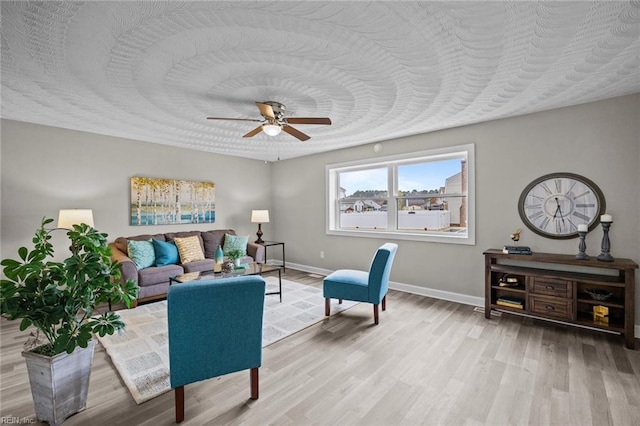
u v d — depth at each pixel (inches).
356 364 89.3
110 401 72.4
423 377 82.4
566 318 110.7
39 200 143.6
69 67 84.5
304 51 78.1
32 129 141.3
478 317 127.4
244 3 59.1
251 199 235.6
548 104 116.7
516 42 73.4
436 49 76.9
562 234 120.4
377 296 119.4
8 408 69.4
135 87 98.7
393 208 178.1
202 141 177.9
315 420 65.9
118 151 168.6
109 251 70.4
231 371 70.1
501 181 135.0
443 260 154.3
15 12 60.3
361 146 186.5
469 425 64.2
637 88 102.3
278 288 172.1
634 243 107.4
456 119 134.7
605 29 67.6
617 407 69.2
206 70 87.8
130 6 59.4
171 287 64.8
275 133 117.7
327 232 207.3
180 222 193.6
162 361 90.9
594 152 114.0
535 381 80.0
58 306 62.4
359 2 59.2
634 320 101.2
